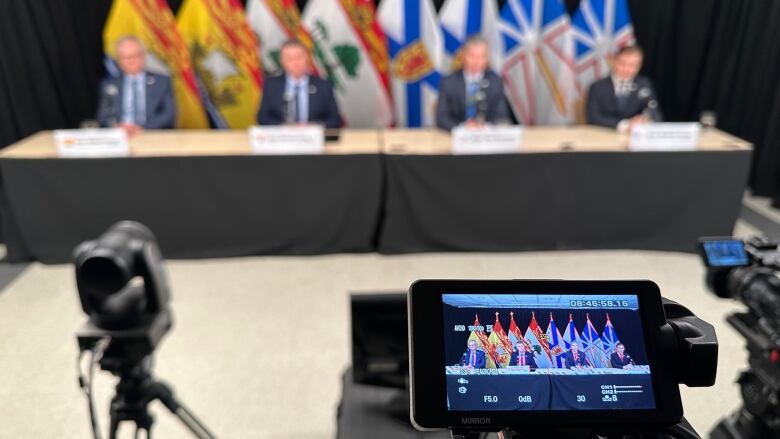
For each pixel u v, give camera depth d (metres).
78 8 4.15
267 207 3.33
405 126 4.49
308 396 2.31
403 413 1.45
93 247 1.14
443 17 4.31
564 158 3.27
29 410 2.23
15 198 3.20
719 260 1.29
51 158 3.13
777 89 4.14
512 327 0.82
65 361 2.52
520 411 0.78
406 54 4.29
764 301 1.19
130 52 3.70
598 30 4.34
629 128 3.55
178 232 3.34
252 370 2.47
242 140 3.46
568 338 0.82
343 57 4.32
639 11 4.48
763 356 1.27
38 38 3.97
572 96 4.37
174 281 3.18
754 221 4.02
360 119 4.50
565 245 3.47
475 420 0.78
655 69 4.66
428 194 3.32
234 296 3.05
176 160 3.19
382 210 3.42
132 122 3.79
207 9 4.10
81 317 2.86
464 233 3.44
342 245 3.46
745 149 3.25
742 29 4.27
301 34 4.23
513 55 4.40
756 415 1.34
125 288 1.25
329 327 2.78
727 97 4.45
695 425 2.06
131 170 3.18
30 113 4.03
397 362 1.48
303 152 3.23
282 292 3.09
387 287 3.14
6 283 3.16
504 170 3.27
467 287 0.82
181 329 2.75
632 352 0.82
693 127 3.24
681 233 3.43
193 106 4.27
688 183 3.31
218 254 3.40
